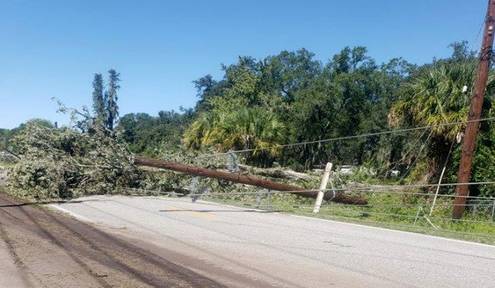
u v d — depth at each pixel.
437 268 8.12
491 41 15.59
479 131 18.45
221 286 6.44
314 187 19.03
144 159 17.80
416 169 20.25
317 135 53.16
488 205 16.02
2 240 8.45
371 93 57.16
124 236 9.90
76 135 17.88
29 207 13.88
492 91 18.92
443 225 14.65
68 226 10.70
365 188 17.75
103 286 6.10
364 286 6.88
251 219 13.60
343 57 54.91
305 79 60.72
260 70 56.06
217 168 19.70
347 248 9.65
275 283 6.80
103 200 16.50
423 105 19.59
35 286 5.96
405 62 56.94
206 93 73.19
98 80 85.44
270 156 30.34
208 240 9.88
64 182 16.98
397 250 9.65
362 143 55.38
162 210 14.59
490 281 7.41
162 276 6.75
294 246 9.61
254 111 30.69
